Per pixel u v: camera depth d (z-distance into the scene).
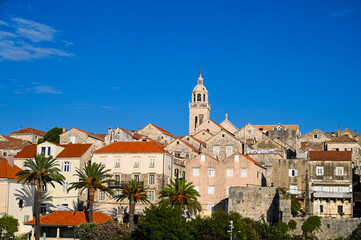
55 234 106.12
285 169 120.06
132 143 126.50
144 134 166.62
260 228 98.88
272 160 127.56
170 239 91.69
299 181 118.38
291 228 101.62
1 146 158.38
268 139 141.38
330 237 100.56
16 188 110.31
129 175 121.88
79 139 154.12
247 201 107.62
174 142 139.75
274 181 120.38
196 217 101.56
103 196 121.31
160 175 120.50
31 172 105.06
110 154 123.88
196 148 143.88
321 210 113.50
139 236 93.94
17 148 156.38
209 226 93.69
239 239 91.50
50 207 115.75
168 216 93.69
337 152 121.38
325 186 117.06
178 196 104.44
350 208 111.44
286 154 139.62
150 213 94.75
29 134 178.38
